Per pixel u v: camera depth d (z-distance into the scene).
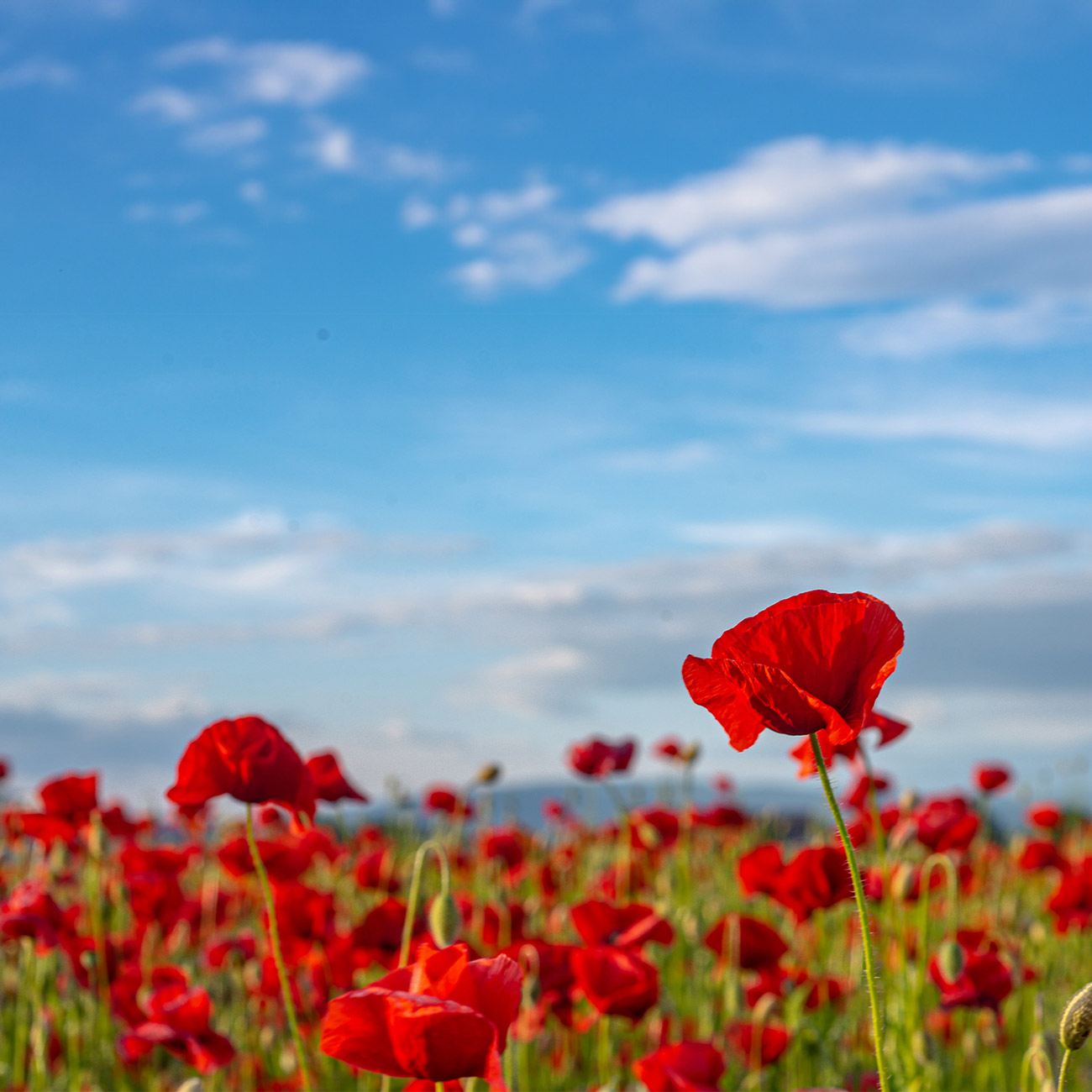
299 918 1.89
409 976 1.22
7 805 2.64
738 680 1.18
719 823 2.93
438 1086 1.24
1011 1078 1.97
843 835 1.19
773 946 1.84
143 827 2.53
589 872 2.94
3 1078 1.88
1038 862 2.59
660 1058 1.63
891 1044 1.68
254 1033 2.00
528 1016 1.77
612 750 2.34
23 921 1.81
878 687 1.17
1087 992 1.18
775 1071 1.87
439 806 2.86
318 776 1.66
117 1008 1.84
